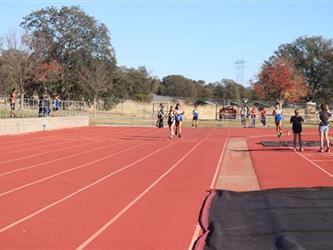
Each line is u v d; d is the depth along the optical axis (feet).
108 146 88.63
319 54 346.74
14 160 65.51
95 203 37.29
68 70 248.73
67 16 248.93
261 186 45.50
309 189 41.04
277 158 69.26
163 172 54.85
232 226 29.53
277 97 295.69
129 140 104.01
